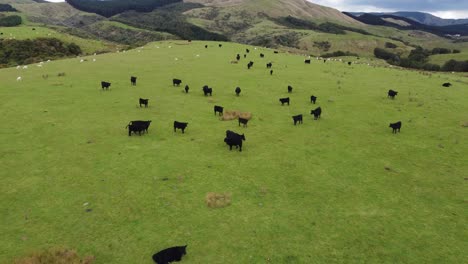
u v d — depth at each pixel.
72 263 12.92
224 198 17.73
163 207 16.95
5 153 22.89
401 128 30.31
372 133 28.92
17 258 13.14
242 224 15.73
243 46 88.25
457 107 37.47
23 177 19.75
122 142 24.94
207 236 14.84
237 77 48.94
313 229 15.58
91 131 27.03
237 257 13.62
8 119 29.39
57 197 17.72
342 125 30.67
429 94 43.12
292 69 57.19
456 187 20.00
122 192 18.23
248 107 35.09
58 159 22.08
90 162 21.66
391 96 40.41
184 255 13.56
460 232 15.70
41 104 33.75
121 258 13.46
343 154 24.33
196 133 27.36
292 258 13.66
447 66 143.75
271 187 19.28
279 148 24.94
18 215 16.22
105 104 34.44
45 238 14.59
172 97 37.84
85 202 17.28
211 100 37.00
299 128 29.41
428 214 17.11
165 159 22.27
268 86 44.41
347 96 40.78
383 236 15.26
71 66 56.09
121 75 48.84
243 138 23.88
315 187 19.50
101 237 14.68
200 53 71.38
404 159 23.86
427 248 14.55
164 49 77.75
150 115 31.45
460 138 28.09
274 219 16.20
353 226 15.91
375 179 20.75
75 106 33.44
